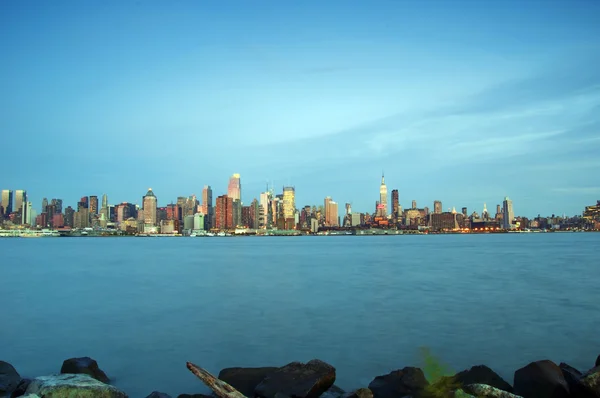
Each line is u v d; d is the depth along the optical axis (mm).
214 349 24250
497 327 29047
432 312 34719
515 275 65438
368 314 34094
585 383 15000
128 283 59562
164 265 96688
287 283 57594
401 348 24062
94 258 127500
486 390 14789
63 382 15273
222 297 44656
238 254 149500
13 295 47438
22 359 22797
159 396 15555
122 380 19344
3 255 146125
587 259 103312
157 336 27391
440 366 20719
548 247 181875
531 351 23250
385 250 169500
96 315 34844
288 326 29953
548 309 35719
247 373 17578
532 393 15891
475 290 48312
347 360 21969
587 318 31844
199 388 18297
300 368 16922
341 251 165375
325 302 40594
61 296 46469
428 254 133500
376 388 16656
